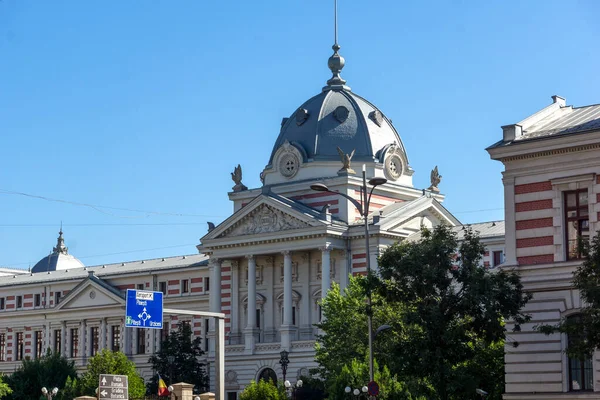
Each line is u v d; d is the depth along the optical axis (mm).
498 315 72938
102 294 168500
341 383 91188
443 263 75875
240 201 152375
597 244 63312
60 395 133625
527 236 74438
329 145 147375
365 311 78562
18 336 179250
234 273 148000
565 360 72062
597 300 62000
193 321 160750
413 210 140625
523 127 77062
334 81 154500
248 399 106625
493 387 88062
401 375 80312
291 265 140750
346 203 141500
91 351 169375
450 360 75312
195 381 146500
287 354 127750
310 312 141375
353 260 138000
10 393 140500
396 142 150875
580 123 76125
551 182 73562
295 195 146750
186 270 162125
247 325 143750
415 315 74250
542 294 73500
